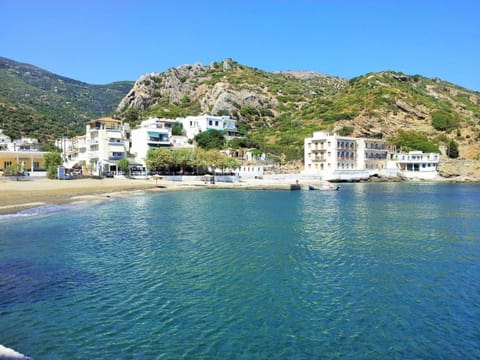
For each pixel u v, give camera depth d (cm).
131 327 1711
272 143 16725
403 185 12375
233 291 2144
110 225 4125
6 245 3156
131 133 12706
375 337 1642
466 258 2852
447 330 1702
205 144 14012
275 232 3794
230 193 8706
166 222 4362
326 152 13812
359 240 3459
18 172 9156
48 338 1606
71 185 8269
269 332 1677
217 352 1516
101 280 2311
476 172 14338
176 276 2392
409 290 2172
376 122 17312
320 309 1911
